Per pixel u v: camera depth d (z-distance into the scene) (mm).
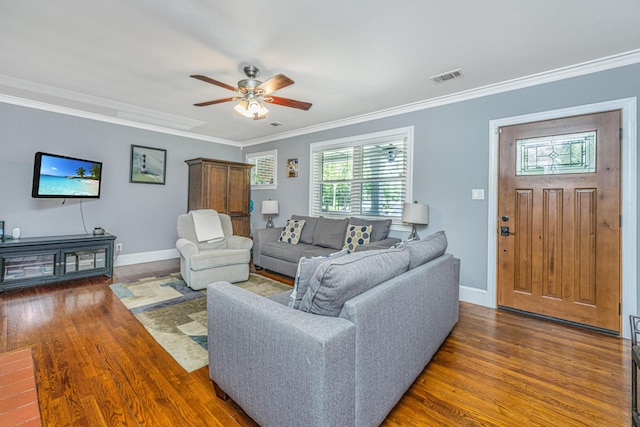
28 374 1816
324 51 2432
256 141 6012
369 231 3764
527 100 2924
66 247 3680
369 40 2260
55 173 3777
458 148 3369
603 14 1922
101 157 4492
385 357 1397
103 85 3240
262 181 5988
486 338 2416
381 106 3807
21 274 3428
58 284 3668
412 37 2217
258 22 2047
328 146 4742
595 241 2604
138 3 1865
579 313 2680
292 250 3979
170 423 1446
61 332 2383
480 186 3221
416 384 1793
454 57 2514
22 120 3826
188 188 5516
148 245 5035
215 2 1845
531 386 1780
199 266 3445
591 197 2623
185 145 5473
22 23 2088
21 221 3855
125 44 2361
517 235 3000
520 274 2992
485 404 1619
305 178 5121
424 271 1821
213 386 1727
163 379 1797
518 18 1973
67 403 1568
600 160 2574
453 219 3416
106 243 3986
